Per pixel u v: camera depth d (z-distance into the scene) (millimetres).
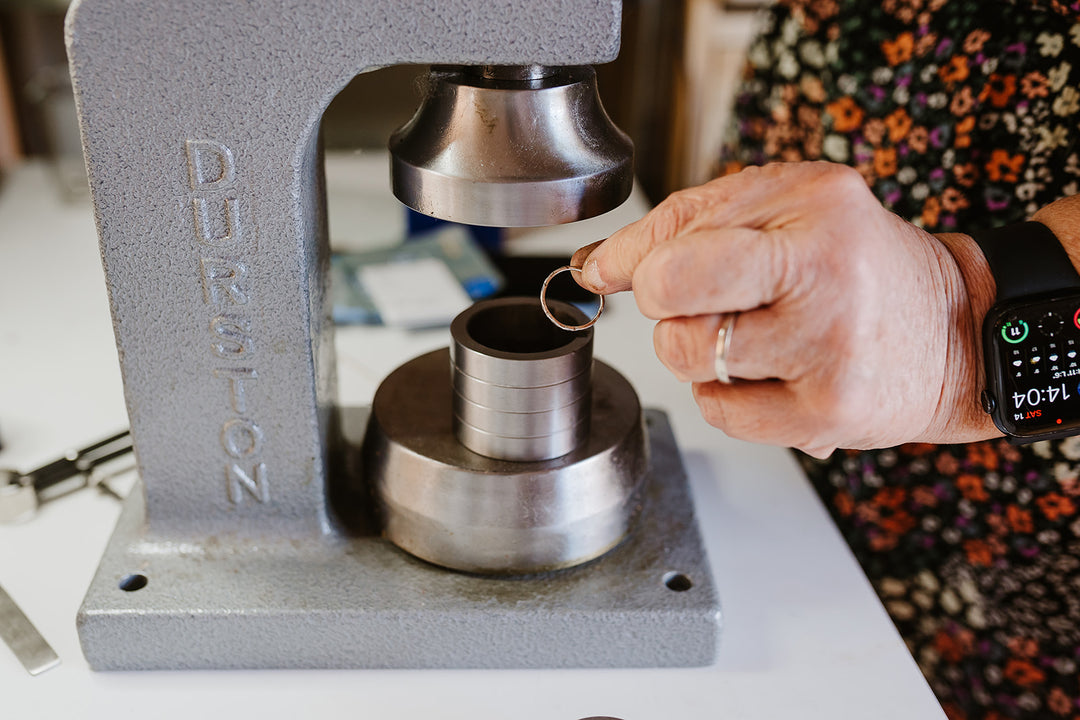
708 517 801
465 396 645
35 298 1158
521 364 613
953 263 591
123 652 640
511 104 566
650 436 839
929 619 954
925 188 883
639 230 564
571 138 580
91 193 576
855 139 949
